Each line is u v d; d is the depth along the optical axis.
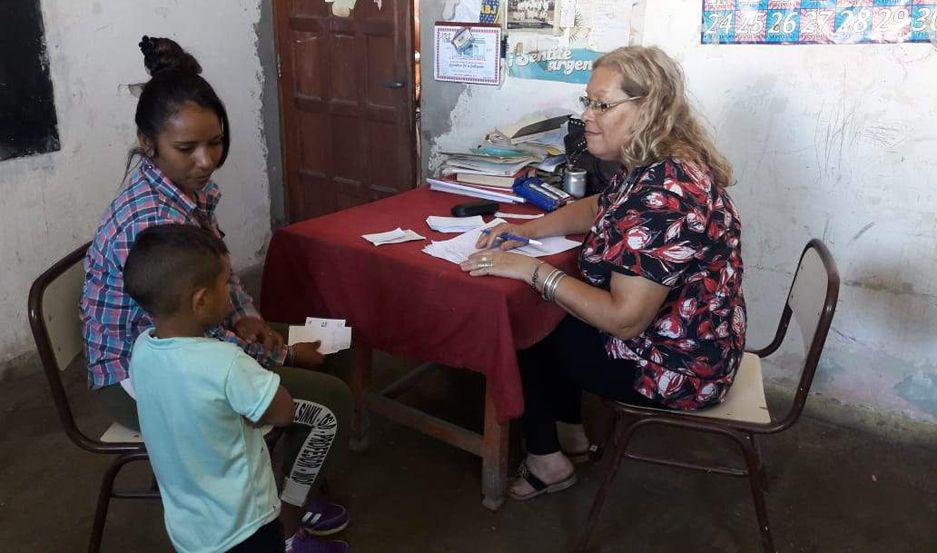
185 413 1.29
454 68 3.03
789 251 2.50
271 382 1.33
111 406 1.60
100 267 1.51
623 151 1.67
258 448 1.42
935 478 2.26
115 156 3.07
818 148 2.36
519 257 1.76
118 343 1.55
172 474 1.36
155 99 1.49
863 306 2.42
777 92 2.37
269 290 2.07
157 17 3.12
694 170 1.59
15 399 2.65
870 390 2.49
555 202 2.23
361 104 3.48
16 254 2.79
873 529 2.05
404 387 2.47
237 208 3.69
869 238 2.35
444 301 1.78
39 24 2.69
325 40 3.49
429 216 2.18
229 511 1.36
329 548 1.85
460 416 2.55
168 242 1.28
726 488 2.21
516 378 1.72
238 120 3.59
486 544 1.99
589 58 2.69
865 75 2.22
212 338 1.46
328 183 3.75
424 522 2.07
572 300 1.66
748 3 2.33
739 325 1.71
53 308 1.55
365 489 2.19
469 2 2.91
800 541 2.01
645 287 1.57
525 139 2.53
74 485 2.21
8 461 2.31
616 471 1.79
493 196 2.35
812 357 1.59
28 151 2.75
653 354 1.70
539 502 2.15
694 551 1.97
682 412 1.73
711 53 2.43
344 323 1.89
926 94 2.16
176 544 1.41
